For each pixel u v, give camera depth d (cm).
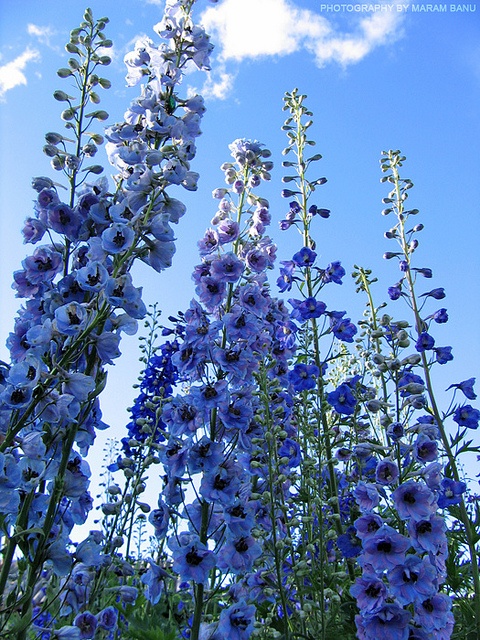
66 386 70
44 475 74
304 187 158
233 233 108
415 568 84
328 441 125
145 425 116
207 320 100
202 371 100
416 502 89
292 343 132
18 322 80
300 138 162
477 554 117
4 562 63
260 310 102
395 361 107
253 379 104
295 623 97
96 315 72
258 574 97
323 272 145
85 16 100
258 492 106
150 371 131
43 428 72
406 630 83
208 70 102
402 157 171
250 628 82
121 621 97
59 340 74
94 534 93
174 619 97
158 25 102
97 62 99
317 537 101
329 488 123
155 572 89
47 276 79
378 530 85
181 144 91
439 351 136
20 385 67
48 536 71
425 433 100
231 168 117
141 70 102
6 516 67
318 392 124
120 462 116
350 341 140
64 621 90
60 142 93
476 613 111
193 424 93
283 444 117
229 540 89
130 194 83
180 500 92
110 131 90
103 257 77
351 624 97
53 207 81
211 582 95
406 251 159
